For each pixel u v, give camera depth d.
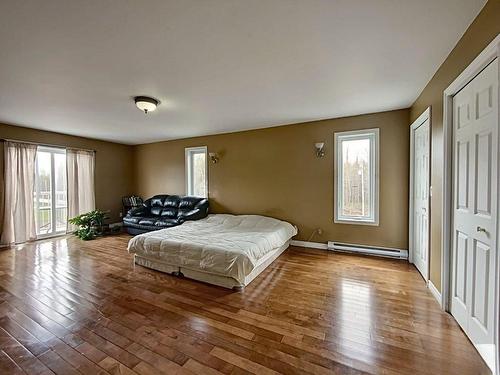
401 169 3.56
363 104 3.34
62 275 3.00
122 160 6.36
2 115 3.74
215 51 1.99
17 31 1.68
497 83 1.40
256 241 3.04
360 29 1.71
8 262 3.48
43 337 1.79
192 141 5.55
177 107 3.42
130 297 2.44
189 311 2.16
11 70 2.27
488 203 1.53
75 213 5.29
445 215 2.11
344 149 4.03
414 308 2.18
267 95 2.99
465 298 1.82
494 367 1.39
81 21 1.59
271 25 1.67
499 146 1.38
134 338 1.78
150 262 3.24
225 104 3.30
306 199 4.28
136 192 6.57
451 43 1.89
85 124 4.34
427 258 2.64
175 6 1.47
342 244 3.97
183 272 2.96
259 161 4.72
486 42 1.49
